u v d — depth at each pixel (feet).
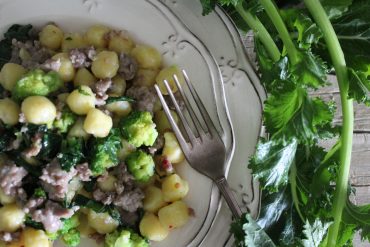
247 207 1.06
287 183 1.16
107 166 1.03
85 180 1.03
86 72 1.07
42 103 0.98
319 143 1.25
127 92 1.09
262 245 1.01
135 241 1.06
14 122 1.01
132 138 1.03
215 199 1.05
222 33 1.08
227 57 1.08
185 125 1.05
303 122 1.01
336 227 1.06
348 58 1.16
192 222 1.06
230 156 1.05
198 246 1.06
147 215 1.07
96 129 1.00
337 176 1.07
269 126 1.01
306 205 1.12
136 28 1.09
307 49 1.04
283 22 1.07
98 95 1.04
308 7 1.05
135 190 1.06
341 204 1.06
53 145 1.02
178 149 1.06
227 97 1.07
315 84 1.00
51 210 1.01
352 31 1.16
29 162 1.03
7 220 1.01
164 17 1.07
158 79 1.08
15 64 1.05
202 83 1.07
